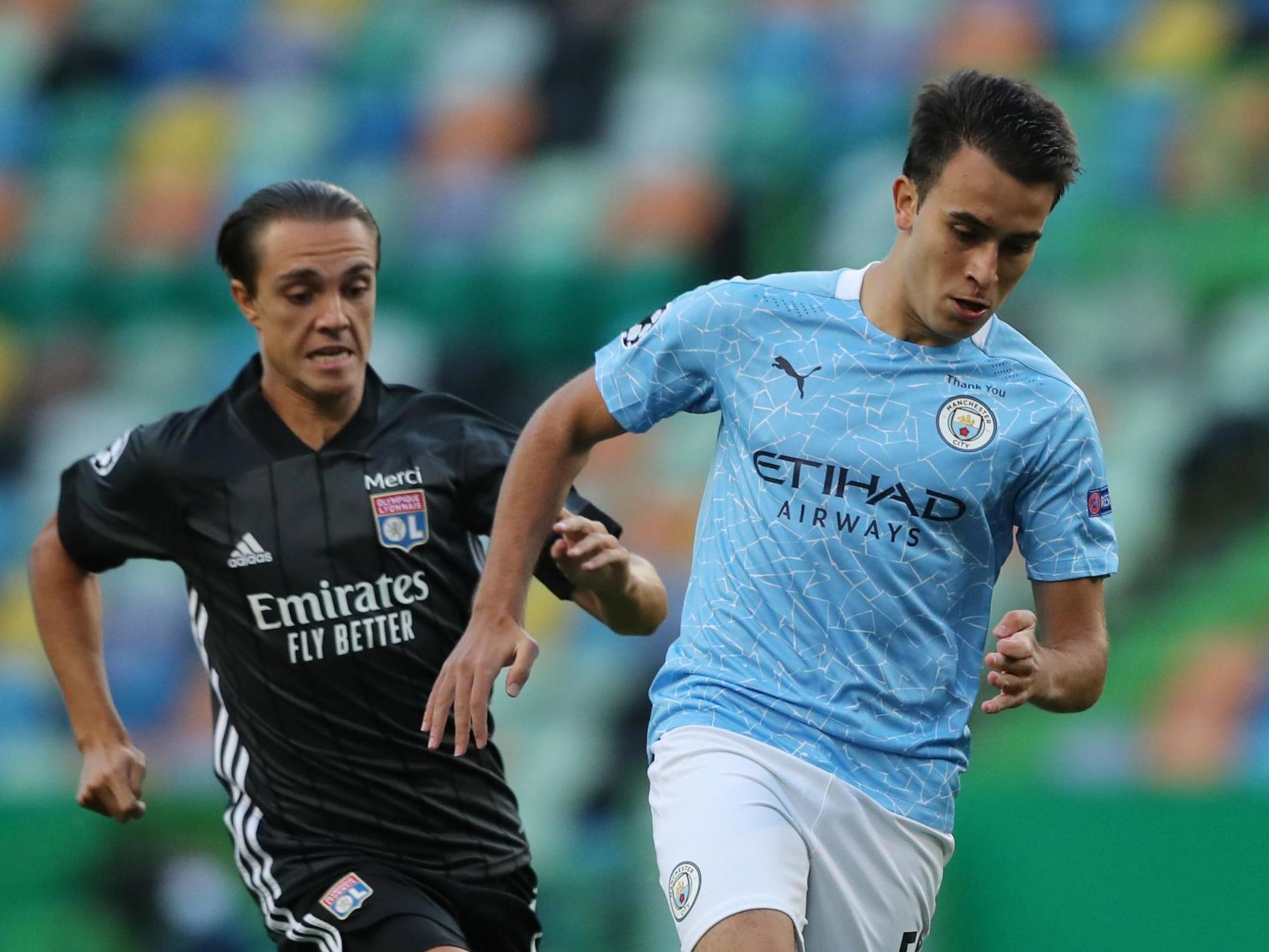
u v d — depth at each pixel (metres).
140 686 37.28
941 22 48.66
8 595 42.06
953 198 10.10
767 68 48.78
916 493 10.64
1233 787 20.58
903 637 10.75
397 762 12.35
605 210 46.94
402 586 12.40
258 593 12.38
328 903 12.03
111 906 24.47
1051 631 10.99
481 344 46.59
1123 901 20.03
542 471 11.50
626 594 11.99
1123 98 45.19
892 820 10.84
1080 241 42.66
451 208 48.22
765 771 10.70
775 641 10.83
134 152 52.91
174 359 48.12
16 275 50.94
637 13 51.59
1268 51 46.81
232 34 55.41
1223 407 38.75
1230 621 35.62
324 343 12.17
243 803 12.49
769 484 10.89
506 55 52.22
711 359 11.19
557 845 27.77
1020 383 10.83
